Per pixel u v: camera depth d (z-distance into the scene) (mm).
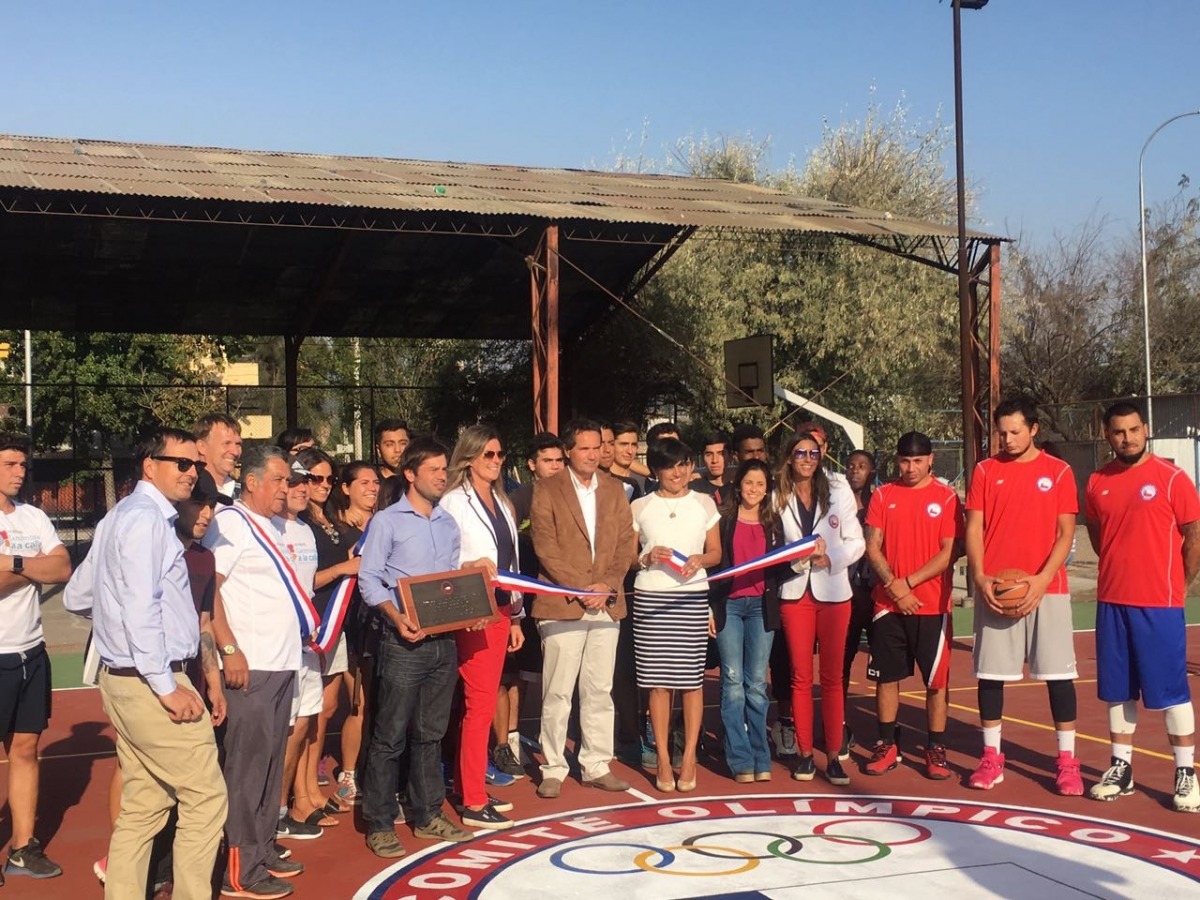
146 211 18141
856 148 34531
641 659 7633
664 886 5852
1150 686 7086
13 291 23531
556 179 21453
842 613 7812
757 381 23188
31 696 6250
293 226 17359
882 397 30188
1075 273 40250
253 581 5961
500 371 31328
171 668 5148
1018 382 39844
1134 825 6789
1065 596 7523
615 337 27906
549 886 5891
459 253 22438
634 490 9219
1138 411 7207
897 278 28828
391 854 6434
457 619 6434
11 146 19047
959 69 16188
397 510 6562
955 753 8594
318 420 46344
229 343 38531
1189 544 7082
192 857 5188
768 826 6840
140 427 36375
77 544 25031
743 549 7828
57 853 6652
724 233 27703
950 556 7797
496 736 8219
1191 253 41156
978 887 5758
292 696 6074
